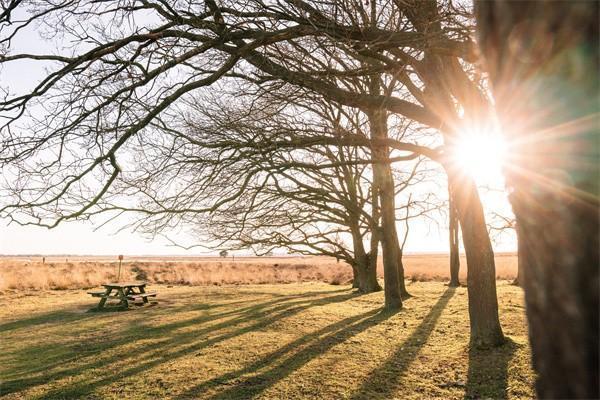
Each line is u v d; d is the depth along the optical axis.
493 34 1.22
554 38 1.02
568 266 1.01
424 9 5.87
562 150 1.03
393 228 14.76
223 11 6.19
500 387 6.60
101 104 6.46
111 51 6.40
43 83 6.32
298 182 12.82
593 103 0.97
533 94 1.09
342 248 21.12
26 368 8.41
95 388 7.13
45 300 19.64
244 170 8.25
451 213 22.50
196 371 7.93
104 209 7.73
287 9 5.79
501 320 10.87
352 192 18.81
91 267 42.94
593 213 0.97
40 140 6.41
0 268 36.12
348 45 5.45
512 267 37.97
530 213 1.14
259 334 10.92
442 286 22.59
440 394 6.56
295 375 7.61
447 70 7.61
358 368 7.95
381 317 12.98
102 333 11.65
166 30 6.46
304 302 16.95
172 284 30.44
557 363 1.06
